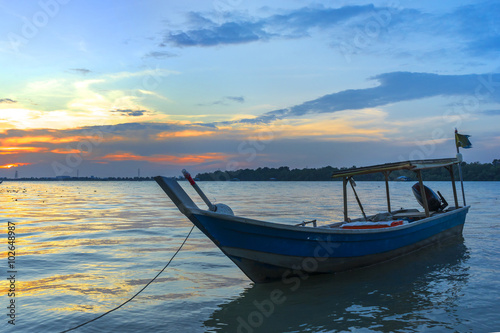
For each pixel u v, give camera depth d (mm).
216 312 7199
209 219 7809
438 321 6562
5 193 76000
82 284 9133
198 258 12094
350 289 8539
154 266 10969
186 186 120188
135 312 7227
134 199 52219
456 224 14852
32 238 16094
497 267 10500
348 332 6180
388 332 6137
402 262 11148
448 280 9188
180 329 6414
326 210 29547
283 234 8570
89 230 18672
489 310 7066
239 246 8258
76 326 6574
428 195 14570
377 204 36250
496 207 31766
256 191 82125
